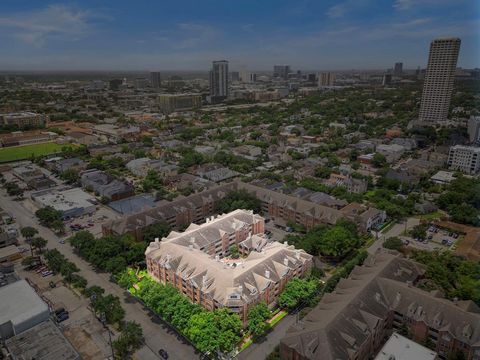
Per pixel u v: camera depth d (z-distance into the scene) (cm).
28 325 13825
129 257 18988
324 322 12400
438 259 17975
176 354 13575
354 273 16250
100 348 13825
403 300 14062
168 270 17062
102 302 15250
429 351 12025
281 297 15700
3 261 19862
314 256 19812
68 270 17738
